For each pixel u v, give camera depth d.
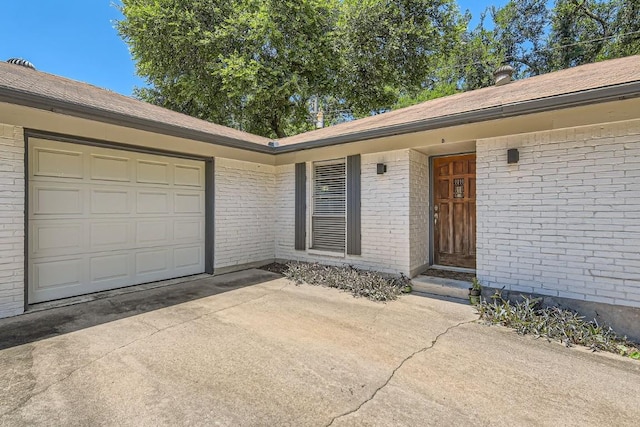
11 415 2.16
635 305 3.64
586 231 3.95
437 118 4.35
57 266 4.64
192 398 2.38
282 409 2.27
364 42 13.59
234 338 3.45
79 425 2.08
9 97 3.21
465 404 2.35
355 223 6.31
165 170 5.90
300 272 6.25
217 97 14.48
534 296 4.29
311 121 17.38
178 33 13.01
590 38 16.25
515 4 18.02
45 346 3.21
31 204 4.36
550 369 2.88
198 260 6.47
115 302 4.66
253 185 7.27
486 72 18.14
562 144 4.10
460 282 5.30
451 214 6.32
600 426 2.14
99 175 5.06
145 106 6.30
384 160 5.94
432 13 13.55
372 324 3.90
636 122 3.64
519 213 4.43
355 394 2.46
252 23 12.10
